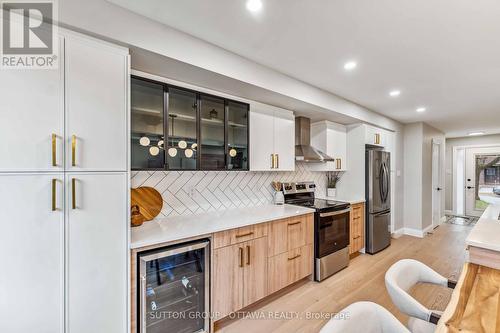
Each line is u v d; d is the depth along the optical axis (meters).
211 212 2.67
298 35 1.79
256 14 1.55
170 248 1.75
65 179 1.34
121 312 1.53
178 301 1.87
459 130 5.83
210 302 1.97
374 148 4.43
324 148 3.79
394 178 4.69
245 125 2.66
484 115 4.24
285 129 3.05
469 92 3.02
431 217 5.34
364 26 1.67
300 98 2.68
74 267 1.37
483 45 1.90
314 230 2.97
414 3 1.43
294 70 2.41
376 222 3.94
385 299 2.53
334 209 3.16
